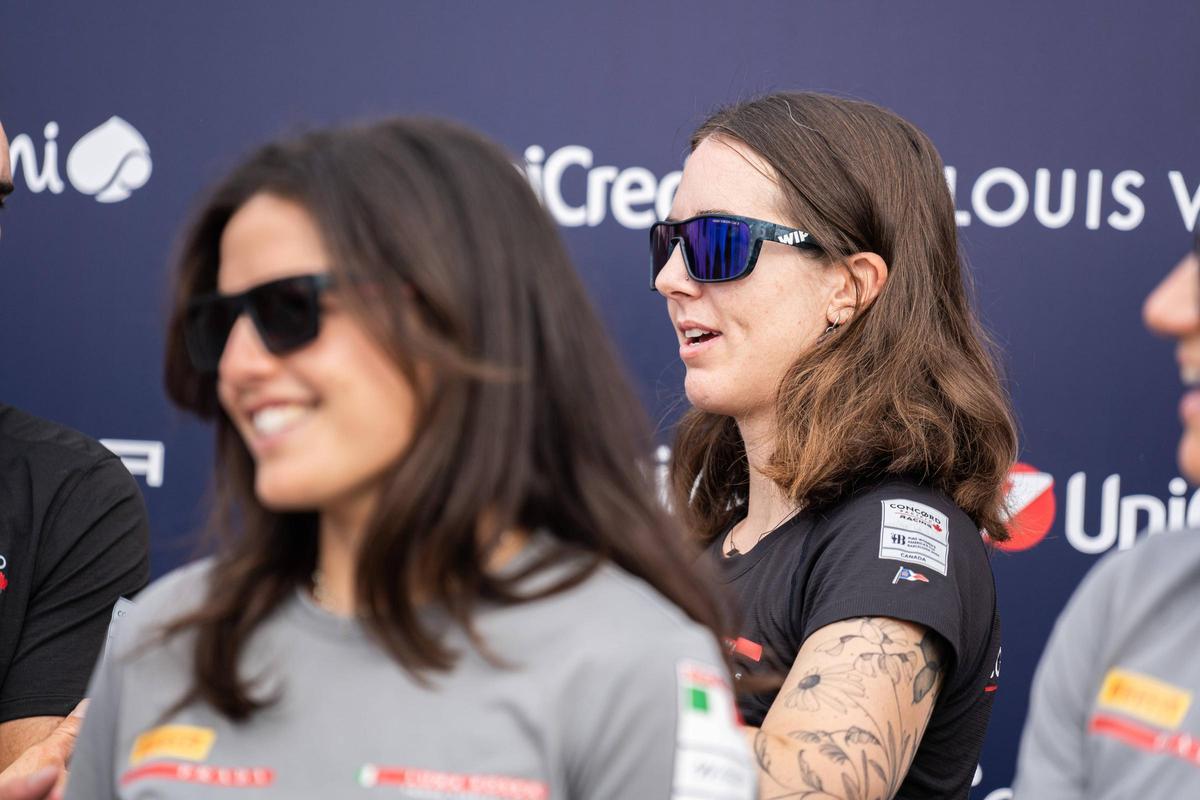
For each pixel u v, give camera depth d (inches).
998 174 192.2
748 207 131.0
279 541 76.7
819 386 124.3
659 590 74.9
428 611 70.1
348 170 68.4
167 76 197.3
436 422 67.4
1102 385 193.5
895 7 192.1
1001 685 193.8
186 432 199.5
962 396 124.7
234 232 70.0
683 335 138.4
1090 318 192.9
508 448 68.7
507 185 71.7
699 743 67.1
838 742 101.8
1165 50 191.6
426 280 66.4
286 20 195.9
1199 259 70.7
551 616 69.2
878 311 127.2
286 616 74.0
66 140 198.5
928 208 131.6
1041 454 193.2
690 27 194.1
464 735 67.0
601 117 195.2
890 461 121.2
